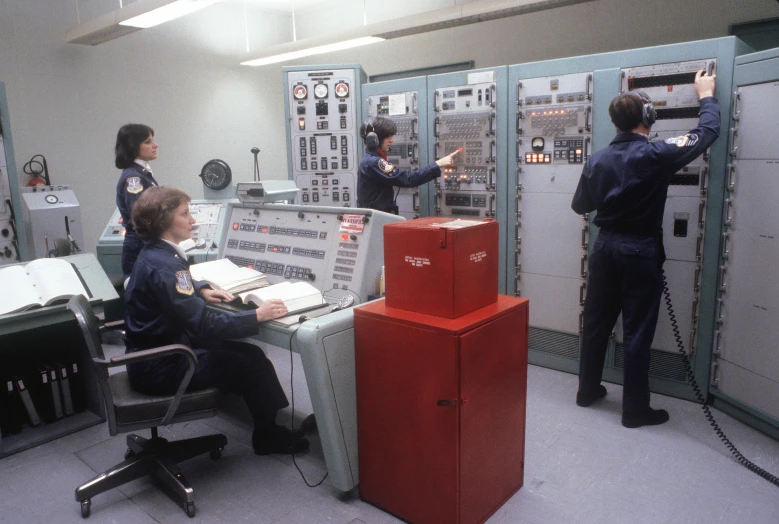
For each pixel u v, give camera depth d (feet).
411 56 22.45
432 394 5.63
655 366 9.65
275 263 8.49
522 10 15.76
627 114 7.87
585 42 18.08
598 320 8.75
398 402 5.98
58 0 17.79
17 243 12.64
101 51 19.10
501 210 11.10
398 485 6.22
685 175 8.79
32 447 8.20
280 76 25.88
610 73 9.31
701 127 7.66
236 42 23.67
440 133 11.78
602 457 7.55
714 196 8.57
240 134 24.36
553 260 10.53
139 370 6.43
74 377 9.15
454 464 5.61
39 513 6.57
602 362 8.98
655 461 7.43
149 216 6.51
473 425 5.74
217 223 13.10
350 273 7.56
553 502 6.56
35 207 15.11
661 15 16.47
